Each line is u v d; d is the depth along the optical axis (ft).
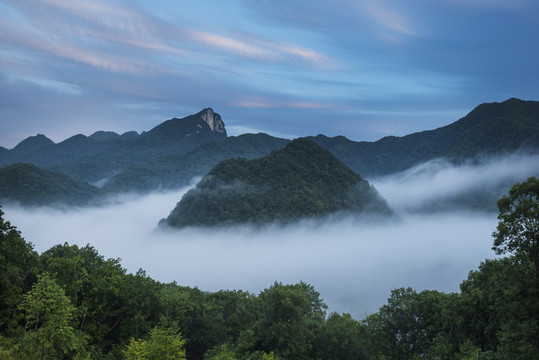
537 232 89.04
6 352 72.08
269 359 94.94
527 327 84.74
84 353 99.14
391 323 127.85
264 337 124.88
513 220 90.27
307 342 131.03
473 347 96.07
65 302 75.36
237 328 158.30
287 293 126.00
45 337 73.51
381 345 125.29
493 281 98.84
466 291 119.34
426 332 124.16
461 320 107.45
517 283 88.74
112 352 119.34
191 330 149.28
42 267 123.85
